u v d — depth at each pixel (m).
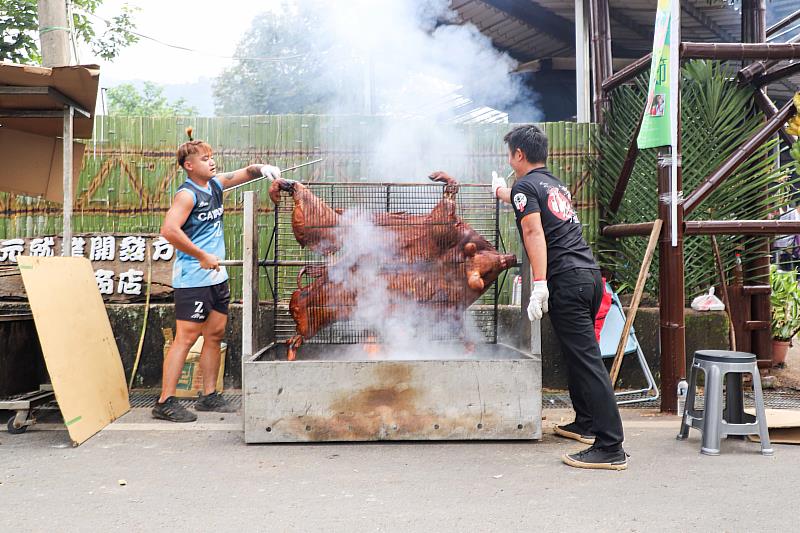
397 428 4.20
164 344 5.94
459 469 3.68
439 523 2.88
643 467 3.71
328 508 3.07
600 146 6.43
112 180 6.26
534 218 3.82
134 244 6.13
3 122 5.41
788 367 6.75
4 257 6.17
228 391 5.85
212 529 2.82
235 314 5.94
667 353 5.03
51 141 5.71
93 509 3.06
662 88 4.94
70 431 4.13
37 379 5.56
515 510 3.04
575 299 3.79
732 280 6.23
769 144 5.96
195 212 4.89
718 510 3.04
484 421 4.23
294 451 4.04
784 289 6.61
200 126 6.31
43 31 6.27
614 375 5.14
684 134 6.04
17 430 4.46
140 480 3.48
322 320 4.64
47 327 4.25
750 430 3.98
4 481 3.46
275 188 4.62
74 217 6.25
